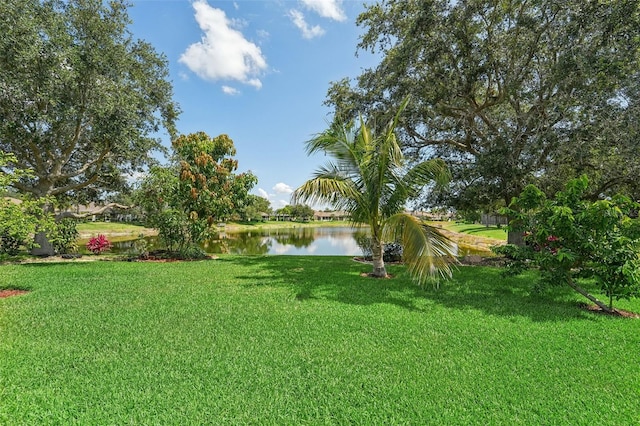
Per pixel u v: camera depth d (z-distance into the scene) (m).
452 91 9.51
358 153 6.95
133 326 3.66
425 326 3.77
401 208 7.11
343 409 2.19
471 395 2.37
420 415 2.14
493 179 8.86
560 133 8.06
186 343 3.21
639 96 6.97
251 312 4.23
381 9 9.89
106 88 9.92
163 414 2.11
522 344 3.28
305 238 27.88
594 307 4.73
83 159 13.30
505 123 10.55
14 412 2.09
